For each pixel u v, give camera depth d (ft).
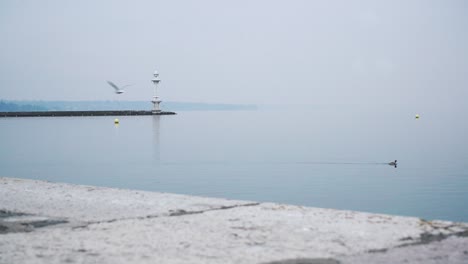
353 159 196.65
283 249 15.96
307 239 17.16
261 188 126.93
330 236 17.51
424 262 14.61
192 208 22.86
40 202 25.04
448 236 17.38
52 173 162.91
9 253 15.65
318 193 118.62
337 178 145.18
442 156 204.13
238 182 138.10
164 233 18.10
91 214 22.02
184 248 16.11
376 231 18.11
